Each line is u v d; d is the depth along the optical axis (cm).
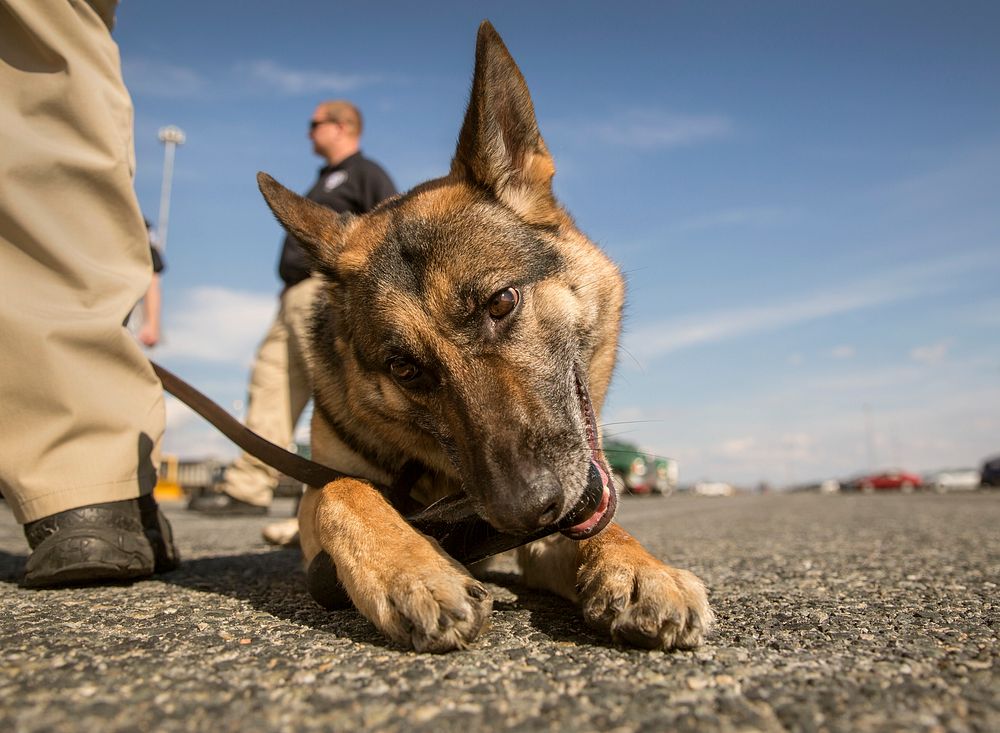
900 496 525
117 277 55
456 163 59
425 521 46
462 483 47
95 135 54
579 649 35
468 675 30
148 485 57
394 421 54
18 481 51
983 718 25
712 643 36
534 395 48
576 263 58
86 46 54
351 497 45
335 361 59
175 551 64
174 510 230
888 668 31
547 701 27
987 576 63
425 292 50
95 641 35
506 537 46
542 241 56
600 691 28
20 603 47
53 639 36
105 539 52
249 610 45
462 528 47
